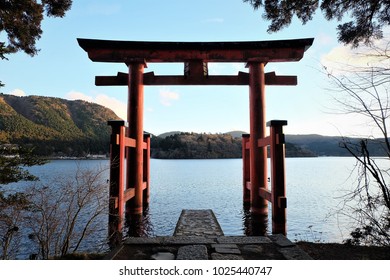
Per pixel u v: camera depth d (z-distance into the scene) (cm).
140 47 883
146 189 1148
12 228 444
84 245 663
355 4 439
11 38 636
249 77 905
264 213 849
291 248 407
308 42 841
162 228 878
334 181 2848
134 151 888
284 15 493
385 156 306
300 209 1294
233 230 834
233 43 867
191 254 380
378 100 303
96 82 934
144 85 927
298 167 6319
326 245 439
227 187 2241
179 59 890
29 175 538
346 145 325
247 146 1100
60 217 466
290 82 911
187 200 1524
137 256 380
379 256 381
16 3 569
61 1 606
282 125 723
